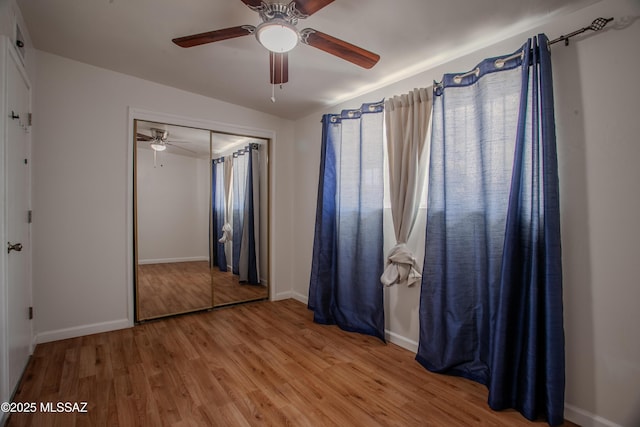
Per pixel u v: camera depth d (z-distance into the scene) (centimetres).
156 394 182
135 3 175
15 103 183
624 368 151
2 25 160
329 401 180
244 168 374
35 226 238
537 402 166
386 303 269
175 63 250
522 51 175
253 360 227
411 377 208
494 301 188
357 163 290
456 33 197
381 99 279
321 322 305
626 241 151
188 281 344
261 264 390
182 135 333
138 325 290
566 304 167
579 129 164
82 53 239
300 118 384
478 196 203
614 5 154
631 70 149
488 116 191
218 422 159
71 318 256
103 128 267
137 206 295
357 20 184
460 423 163
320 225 324
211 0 171
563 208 168
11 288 176
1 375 155
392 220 268
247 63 247
